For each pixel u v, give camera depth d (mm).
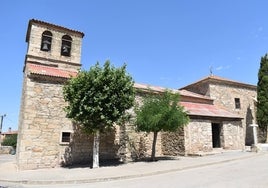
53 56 19844
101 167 15125
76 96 14766
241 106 27859
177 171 12781
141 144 19562
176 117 16641
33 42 19234
